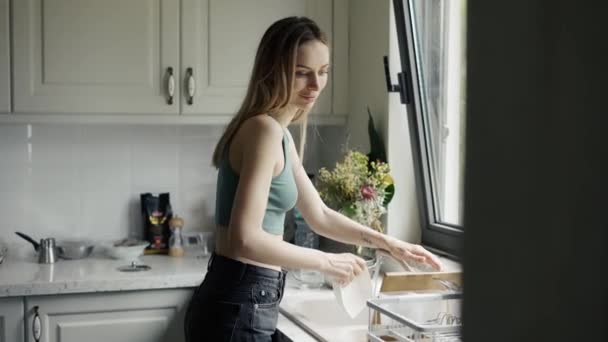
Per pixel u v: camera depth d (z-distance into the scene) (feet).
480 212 1.59
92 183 10.11
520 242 1.51
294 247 5.86
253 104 6.15
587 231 1.47
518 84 1.50
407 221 9.04
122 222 10.23
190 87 9.21
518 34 1.50
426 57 8.45
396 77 8.73
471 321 1.61
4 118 8.79
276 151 5.93
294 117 6.66
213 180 10.53
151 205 10.05
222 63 9.35
